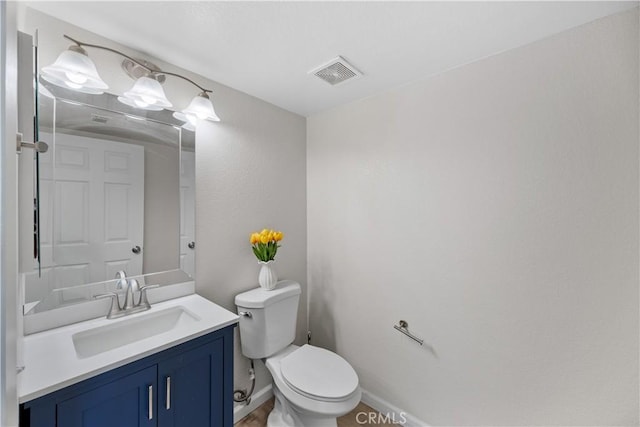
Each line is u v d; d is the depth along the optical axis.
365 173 1.86
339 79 1.61
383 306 1.78
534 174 1.25
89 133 1.17
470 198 1.43
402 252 1.69
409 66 1.46
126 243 1.27
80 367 0.84
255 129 1.83
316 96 1.84
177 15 1.08
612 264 1.08
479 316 1.40
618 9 1.05
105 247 1.21
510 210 1.31
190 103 1.48
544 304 1.23
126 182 1.27
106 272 1.21
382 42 1.26
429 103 1.57
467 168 1.43
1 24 0.46
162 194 1.39
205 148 1.56
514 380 1.30
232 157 1.70
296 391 1.35
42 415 0.75
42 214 1.05
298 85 1.68
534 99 1.24
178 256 1.44
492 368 1.37
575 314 1.16
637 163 1.03
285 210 2.04
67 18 1.09
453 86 1.48
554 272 1.20
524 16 1.09
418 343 1.62
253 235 1.71
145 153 1.33
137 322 1.21
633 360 1.05
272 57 1.38
